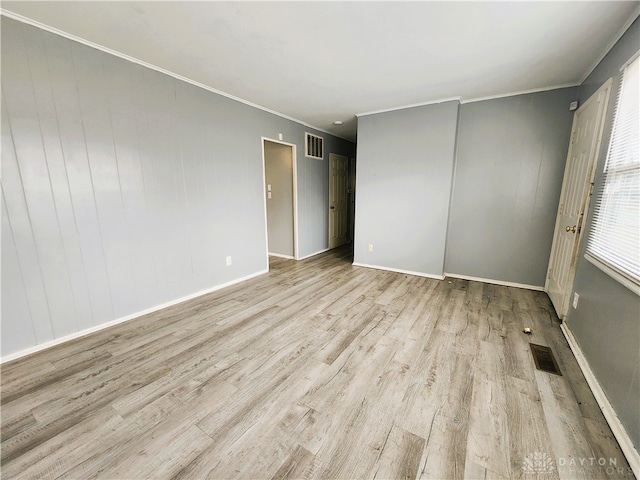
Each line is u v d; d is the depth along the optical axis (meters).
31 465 1.19
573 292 2.25
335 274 3.96
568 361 1.91
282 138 4.11
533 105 3.06
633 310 1.34
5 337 1.88
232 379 1.73
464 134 3.47
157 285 2.72
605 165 1.88
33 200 1.92
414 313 2.66
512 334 2.26
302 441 1.30
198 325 2.43
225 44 2.10
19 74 1.80
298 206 4.69
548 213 3.13
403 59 2.33
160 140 2.61
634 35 1.64
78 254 2.17
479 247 3.57
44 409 1.49
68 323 2.15
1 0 1.61
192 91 2.83
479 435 1.33
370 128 3.93
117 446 1.27
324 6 1.66
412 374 1.77
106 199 2.29
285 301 2.97
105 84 2.20
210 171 3.11
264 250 4.00
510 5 1.64
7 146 1.79
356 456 1.23
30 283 1.95
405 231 3.89
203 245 3.13
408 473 1.15
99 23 1.84
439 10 1.69
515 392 1.61
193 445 1.28
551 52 2.20
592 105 2.28
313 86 2.95
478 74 2.64
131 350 2.04
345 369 1.82
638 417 1.20
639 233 1.37
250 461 1.21
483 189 3.44
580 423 1.39
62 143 2.02
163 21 1.82
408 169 3.73
